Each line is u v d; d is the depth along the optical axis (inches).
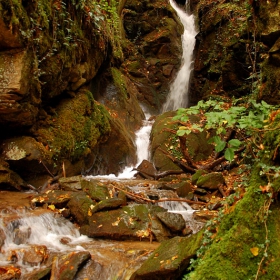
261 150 106.0
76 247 152.4
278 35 194.9
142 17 571.8
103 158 309.6
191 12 676.1
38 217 171.0
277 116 106.9
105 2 349.4
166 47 556.7
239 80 374.0
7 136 228.8
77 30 269.4
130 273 130.0
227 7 430.0
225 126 126.4
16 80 195.6
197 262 106.1
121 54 470.9
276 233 90.7
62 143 251.0
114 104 390.0
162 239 164.6
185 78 538.0
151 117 447.2
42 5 214.7
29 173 230.2
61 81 254.2
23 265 136.6
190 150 325.7
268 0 200.8
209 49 450.9
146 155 364.5
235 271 90.3
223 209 114.8
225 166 289.4
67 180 216.8
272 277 86.4
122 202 184.2
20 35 192.7
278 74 193.0
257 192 96.8
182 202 214.5
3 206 177.9
